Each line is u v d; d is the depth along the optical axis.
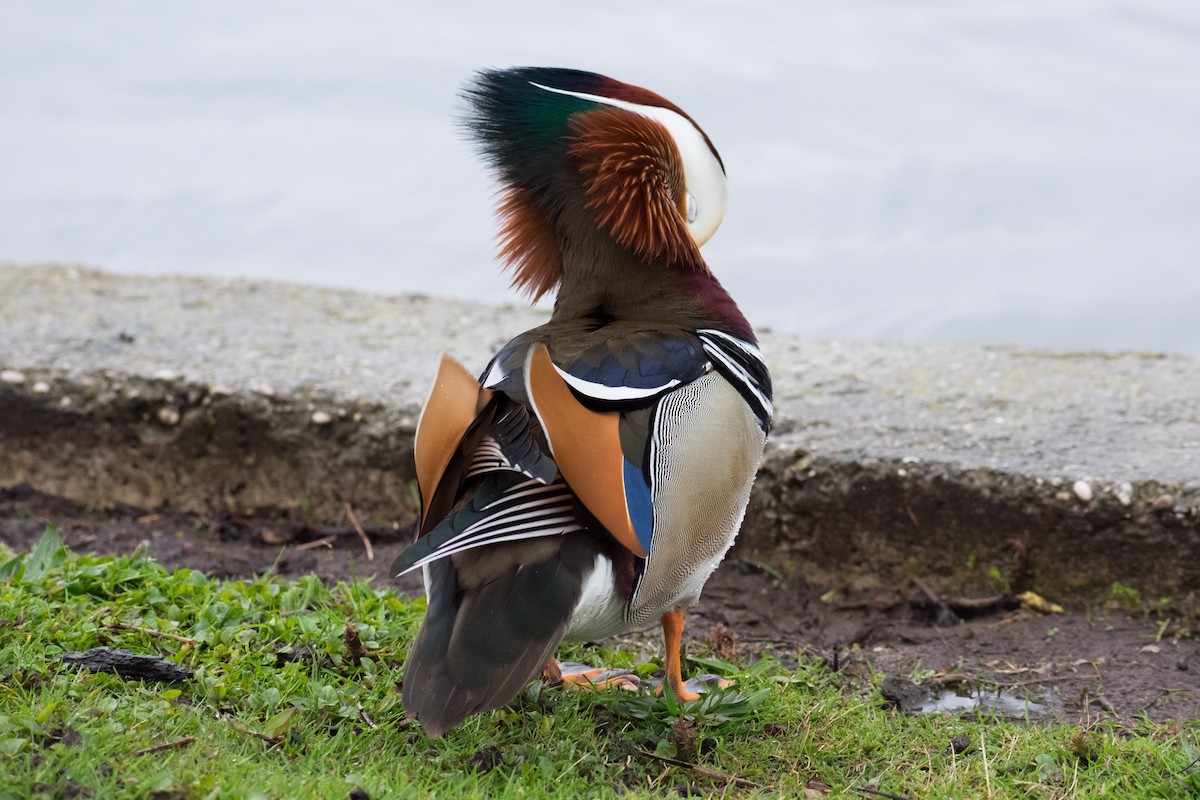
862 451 11.84
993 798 7.33
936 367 14.60
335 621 8.86
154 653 8.26
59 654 7.93
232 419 13.25
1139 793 7.43
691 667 9.13
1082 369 14.45
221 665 8.10
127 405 13.45
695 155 8.99
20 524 12.56
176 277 18.25
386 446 12.90
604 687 8.50
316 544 12.28
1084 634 10.38
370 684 8.19
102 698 7.41
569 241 8.57
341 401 13.17
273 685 7.93
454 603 6.96
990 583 11.27
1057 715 8.83
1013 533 11.21
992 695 9.21
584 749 7.61
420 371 14.12
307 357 14.48
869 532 11.68
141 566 9.59
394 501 12.89
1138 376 14.10
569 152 8.41
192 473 13.36
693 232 9.12
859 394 13.58
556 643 6.84
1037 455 11.61
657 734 7.90
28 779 6.22
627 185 8.32
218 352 14.52
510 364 7.59
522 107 8.63
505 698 6.60
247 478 13.27
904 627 10.79
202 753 6.88
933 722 8.55
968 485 11.34
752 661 9.86
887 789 7.48
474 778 7.01
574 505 7.12
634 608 7.53
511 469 6.96
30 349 14.30
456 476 7.18
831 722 8.27
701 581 8.02
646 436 7.34
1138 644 10.12
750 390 8.14
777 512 11.98
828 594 11.55
